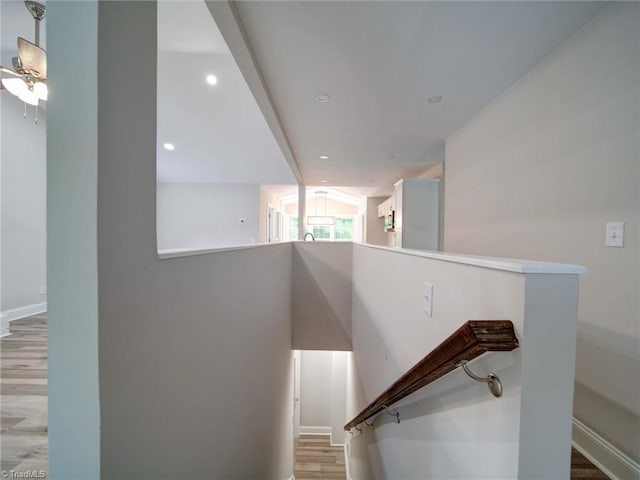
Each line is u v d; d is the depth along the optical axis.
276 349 2.83
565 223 1.70
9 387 1.56
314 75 2.20
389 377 1.84
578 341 1.54
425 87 2.34
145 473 0.74
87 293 0.57
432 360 0.84
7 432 1.18
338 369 5.40
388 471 1.81
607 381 1.38
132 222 0.67
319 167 5.23
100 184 0.57
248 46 1.83
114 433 0.62
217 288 1.28
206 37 2.25
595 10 1.50
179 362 0.93
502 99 2.39
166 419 0.85
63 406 0.58
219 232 6.35
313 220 10.52
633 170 1.32
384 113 2.86
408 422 1.39
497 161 2.45
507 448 0.65
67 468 0.58
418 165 4.98
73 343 0.57
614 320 1.37
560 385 0.60
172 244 6.30
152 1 0.73
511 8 1.52
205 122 4.07
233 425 1.51
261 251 2.17
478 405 0.78
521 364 0.61
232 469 1.48
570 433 0.60
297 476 4.49
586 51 1.59
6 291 3.11
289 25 1.67
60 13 0.57
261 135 4.42
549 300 0.60
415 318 1.33
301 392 5.79
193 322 1.04
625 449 1.29
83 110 0.56
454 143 3.30
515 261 0.69
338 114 2.90
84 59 0.56
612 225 1.40
